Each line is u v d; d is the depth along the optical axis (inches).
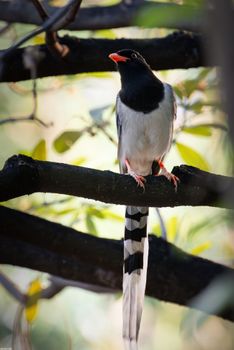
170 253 363.9
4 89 539.2
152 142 401.1
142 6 406.9
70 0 322.3
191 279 354.9
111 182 283.7
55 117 518.6
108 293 397.7
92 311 510.9
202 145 432.5
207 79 418.0
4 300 517.0
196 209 419.2
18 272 520.4
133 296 352.2
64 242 340.5
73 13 351.3
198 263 360.5
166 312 504.7
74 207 396.8
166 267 358.9
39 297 385.4
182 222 414.9
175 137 410.0
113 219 390.9
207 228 377.4
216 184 291.6
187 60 405.4
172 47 404.2
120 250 353.7
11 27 436.8
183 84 418.6
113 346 504.7
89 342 502.3
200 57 403.2
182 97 415.5
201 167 395.5
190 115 413.7
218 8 151.5
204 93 417.7
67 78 457.1
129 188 287.6
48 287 398.9
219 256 406.9
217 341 466.6
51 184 274.5
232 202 226.4
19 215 332.8
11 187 268.1
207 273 356.8
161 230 381.7
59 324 499.8
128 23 409.1
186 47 403.5
